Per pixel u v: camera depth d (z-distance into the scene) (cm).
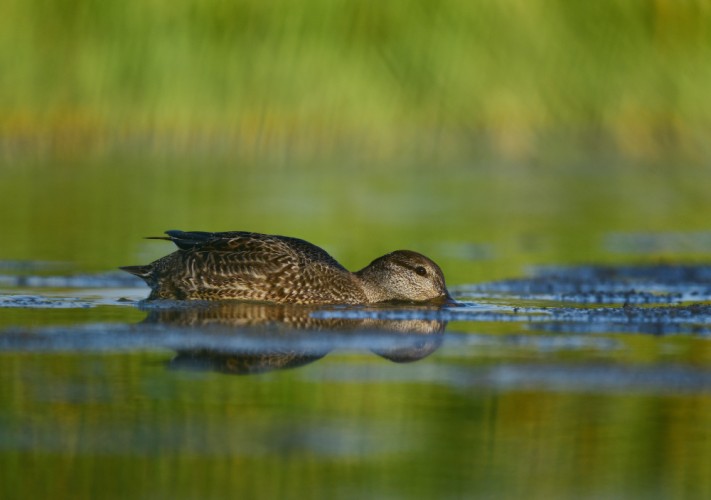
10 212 3183
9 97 3869
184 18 3834
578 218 3356
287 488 1080
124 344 1612
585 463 1157
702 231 3175
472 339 1689
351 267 2456
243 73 3853
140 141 3894
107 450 1170
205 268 2038
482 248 2784
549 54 3944
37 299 2005
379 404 1328
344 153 3950
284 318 1858
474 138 4056
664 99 4034
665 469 1139
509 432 1236
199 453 1163
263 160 3922
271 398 1346
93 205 3328
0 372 1444
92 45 3847
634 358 1552
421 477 1111
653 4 4003
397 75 3881
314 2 3853
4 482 1091
